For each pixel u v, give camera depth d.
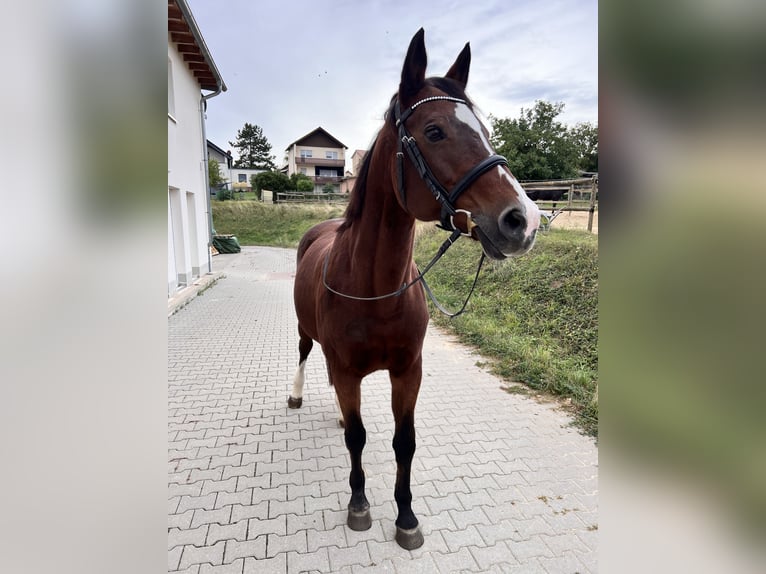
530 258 6.54
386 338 1.88
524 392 3.77
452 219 1.45
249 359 4.79
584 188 8.48
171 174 7.61
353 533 2.13
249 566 1.93
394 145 1.64
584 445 2.93
